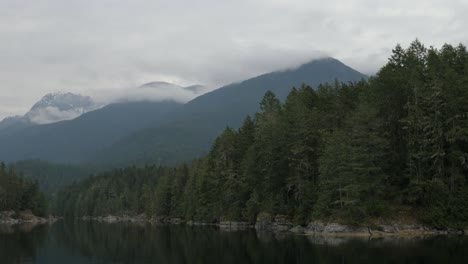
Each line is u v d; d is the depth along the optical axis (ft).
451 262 139.03
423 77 247.91
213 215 386.11
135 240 264.52
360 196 236.02
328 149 246.06
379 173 241.14
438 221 226.58
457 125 227.61
